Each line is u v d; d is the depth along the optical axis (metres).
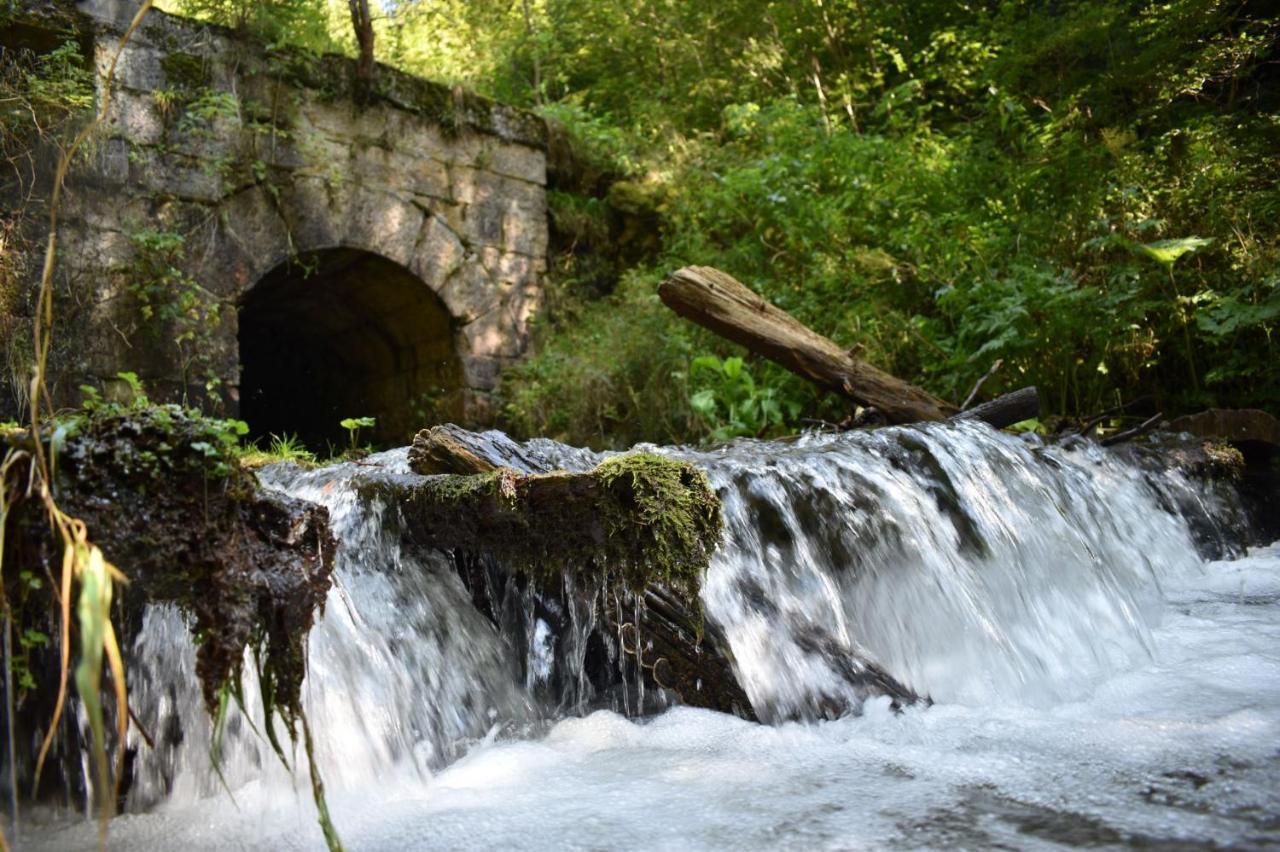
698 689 2.73
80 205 6.72
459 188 8.82
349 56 8.34
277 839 1.95
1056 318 6.46
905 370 7.59
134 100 7.03
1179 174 7.23
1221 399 6.91
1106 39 8.60
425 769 2.45
